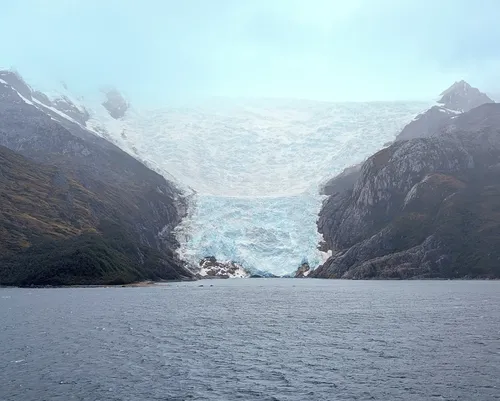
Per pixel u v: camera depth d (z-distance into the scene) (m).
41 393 47.69
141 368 56.66
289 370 55.88
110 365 57.91
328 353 64.06
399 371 55.16
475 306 116.38
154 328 84.56
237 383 51.12
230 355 63.06
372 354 63.25
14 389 48.75
